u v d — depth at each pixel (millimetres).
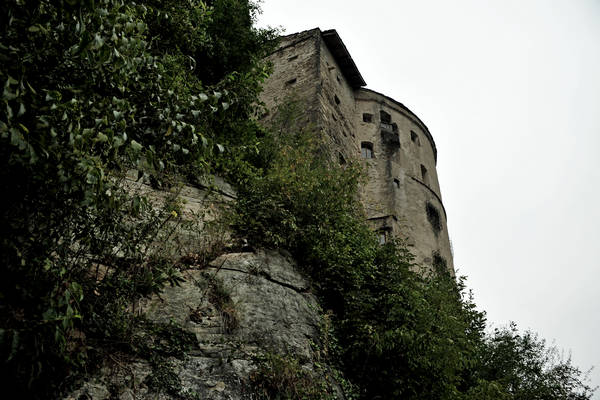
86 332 3760
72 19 2850
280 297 5906
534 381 10070
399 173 17938
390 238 8477
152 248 5020
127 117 3531
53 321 2850
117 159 3697
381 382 6086
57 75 3068
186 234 5902
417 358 6086
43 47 2867
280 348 5102
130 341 3994
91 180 2846
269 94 16922
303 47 17781
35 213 2967
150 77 3914
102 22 3053
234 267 5914
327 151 13836
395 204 16719
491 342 10508
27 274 3023
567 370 10586
